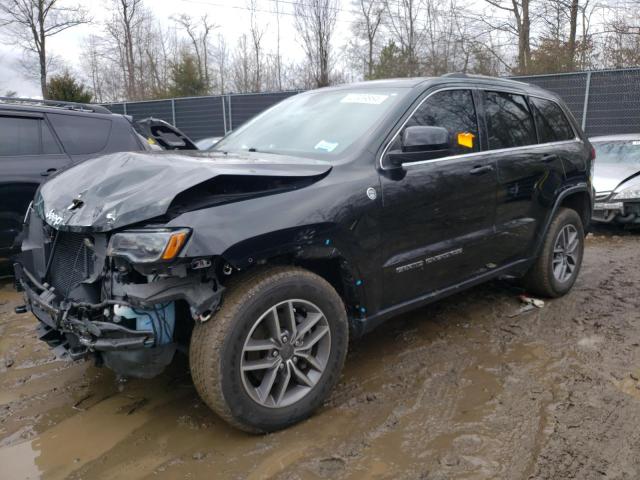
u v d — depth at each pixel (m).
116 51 41.72
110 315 2.54
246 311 2.55
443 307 4.68
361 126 3.38
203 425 2.87
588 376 3.37
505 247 4.13
